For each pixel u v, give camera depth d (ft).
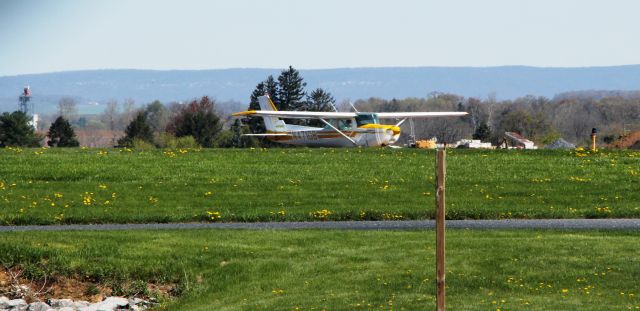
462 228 307.99
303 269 248.52
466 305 213.25
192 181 426.10
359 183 417.90
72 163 473.67
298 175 443.73
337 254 261.44
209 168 462.60
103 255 265.34
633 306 208.44
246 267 251.80
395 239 278.67
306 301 221.87
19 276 258.57
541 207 352.49
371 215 341.41
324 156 506.89
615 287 223.92
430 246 267.80
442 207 180.75
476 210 344.49
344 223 329.11
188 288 243.60
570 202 365.81
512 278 233.14
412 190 396.78
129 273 255.29
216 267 254.88
